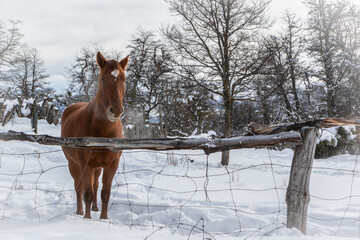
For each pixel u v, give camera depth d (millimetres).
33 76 52156
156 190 7891
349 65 27906
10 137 4297
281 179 9477
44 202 6328
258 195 7199
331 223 4926
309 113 28703
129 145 4008
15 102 28062
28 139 4242
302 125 3711
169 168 12016
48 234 3273
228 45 13734
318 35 29641
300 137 3639
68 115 6414
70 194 7328
